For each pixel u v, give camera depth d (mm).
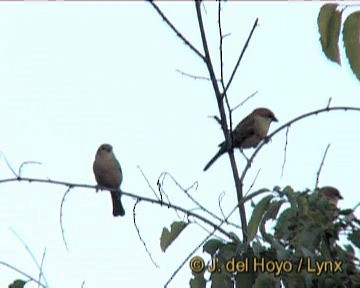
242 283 7270
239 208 8031
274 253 7285
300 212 7242
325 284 7238
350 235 7328
